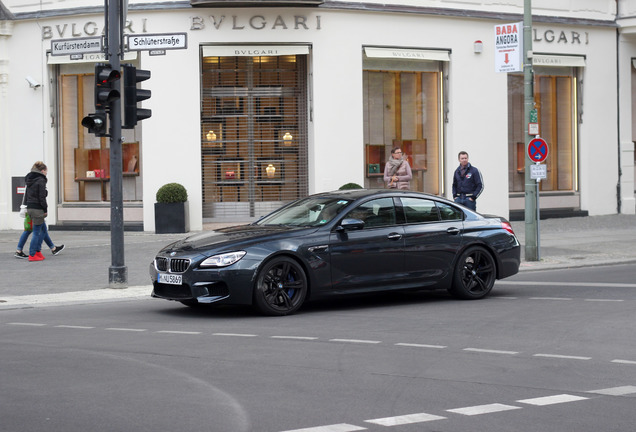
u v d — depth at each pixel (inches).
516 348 366.0
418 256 498.3
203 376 313.7
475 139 1014.4
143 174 926.4
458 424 249.9
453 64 999.6
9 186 985.5
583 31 1079.6
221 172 935.0
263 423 251.1
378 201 497.4
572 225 1000.2
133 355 354.0
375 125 978.7
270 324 434.0
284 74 938.7
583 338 388.5
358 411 264.4
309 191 943.7
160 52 588.4
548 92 1080.8
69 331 419.8
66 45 582.9
